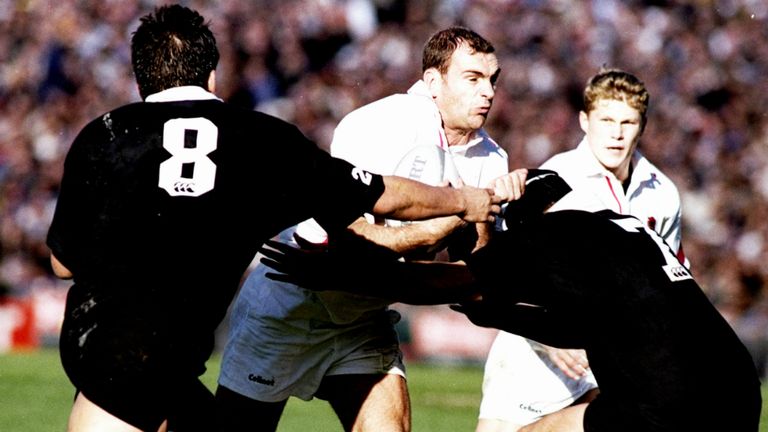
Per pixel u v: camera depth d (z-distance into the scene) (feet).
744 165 244.01
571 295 58.59
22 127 231.91
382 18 254.06
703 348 57.21
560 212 61.00
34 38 244.42
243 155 53.83
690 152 244.63
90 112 233.96
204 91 55.21
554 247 59.31
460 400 112.37
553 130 236.84
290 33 243.81
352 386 67.77
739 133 250.57
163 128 53.57
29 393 106.63
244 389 70.59
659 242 60.34
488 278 60.34
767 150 248.32
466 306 62.34
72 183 53.83
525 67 245.45
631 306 57.57
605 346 57.93
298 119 237.66
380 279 60.13
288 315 67.87
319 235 65.10
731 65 261.65
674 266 59.41
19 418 95.14
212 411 56.95
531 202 64.08
